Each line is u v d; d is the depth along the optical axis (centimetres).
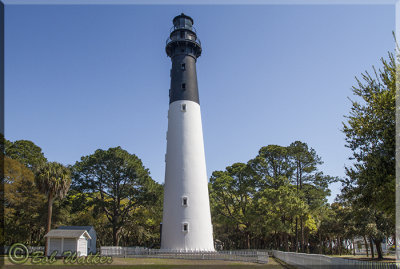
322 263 2014
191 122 4184
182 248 3725
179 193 3925
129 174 5144
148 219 5722
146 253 3791
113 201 5194
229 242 7075
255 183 5522
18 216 4809
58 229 3872
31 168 5228
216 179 5691
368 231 4650
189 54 4478
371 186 1802
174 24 4728
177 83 4350
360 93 1947
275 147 5538
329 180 5422
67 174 3700
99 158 5144
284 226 4828
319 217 5994
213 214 5619
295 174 5578
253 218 4953
